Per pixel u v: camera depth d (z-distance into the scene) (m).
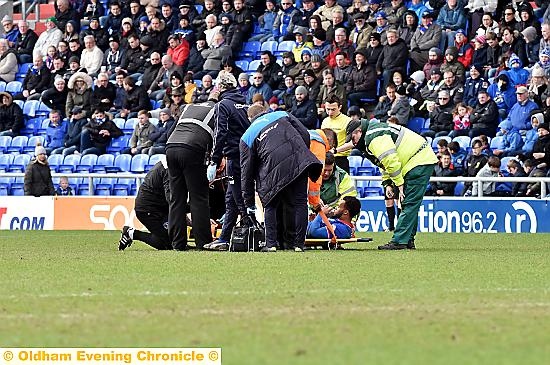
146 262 31.98
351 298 21.92
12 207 64.81
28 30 82.75
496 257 35.16
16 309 20.25
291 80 67.56
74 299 21.80
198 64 74.19
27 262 32.56
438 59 66.12
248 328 17.77
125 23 77.00
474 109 62.97
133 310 20.02
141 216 39.53
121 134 72.44
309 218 39.69
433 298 21.98
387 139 37.88
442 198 58.38
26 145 75.06
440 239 50.16
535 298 22.12
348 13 71.44
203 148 37.66
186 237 38.81
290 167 35.91
